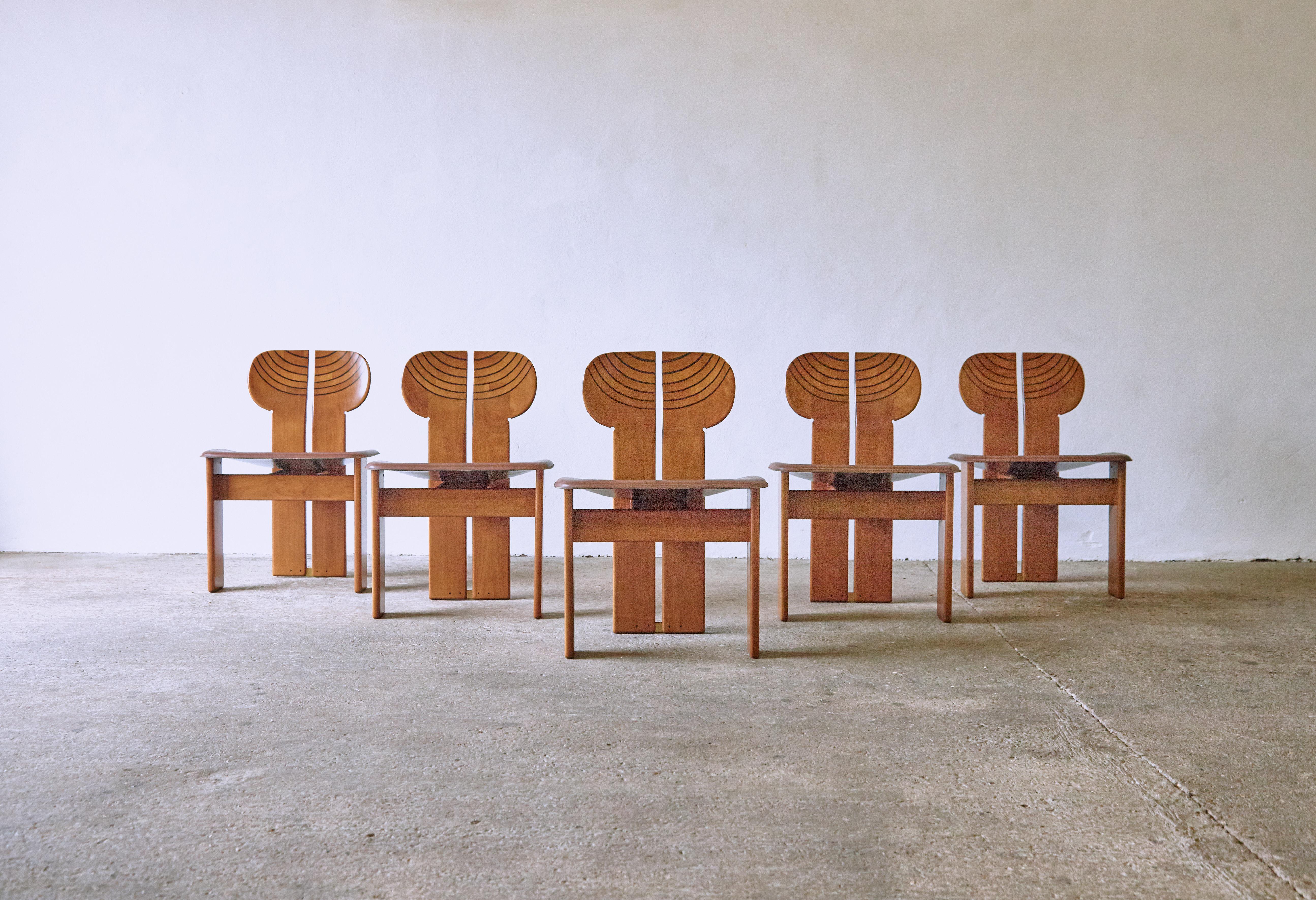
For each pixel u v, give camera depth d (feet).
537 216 14.15
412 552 14.43
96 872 4.14
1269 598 10.97
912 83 13.84
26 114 14.14
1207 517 14.01
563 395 14.25
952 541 9.53
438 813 4.80
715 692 7.07
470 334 14.25
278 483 11.13
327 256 14.25
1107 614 10.02
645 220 14.07
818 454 10.77
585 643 8.68
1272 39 13.70
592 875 4.14
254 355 14.30
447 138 14.15
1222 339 13.88
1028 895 3.98
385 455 14.40
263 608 10.24
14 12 14.06
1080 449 14.05
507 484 10.75
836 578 10.75
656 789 5.14
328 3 14.07
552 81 14.05
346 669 7.69
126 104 14.16
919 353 14.02
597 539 8.16
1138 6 13.71
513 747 5.80
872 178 13.92
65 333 14.25
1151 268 13.88
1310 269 13.80
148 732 6.07
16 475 14.35
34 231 14.21
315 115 14.17
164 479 14.34
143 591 11.24
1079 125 13.83
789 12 13.84
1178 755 5.69
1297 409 13.87
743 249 14.03
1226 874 4.17
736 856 4.33
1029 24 13.78
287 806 4.88
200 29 14.12
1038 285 13.92
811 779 5.29
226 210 14.24
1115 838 4.53
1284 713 6.54
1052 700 6.84
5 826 4.61
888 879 4.11
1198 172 13.80
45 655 8.11
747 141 13.97
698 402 9.35
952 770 5.43
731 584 11.96
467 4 14.03
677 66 13.94
